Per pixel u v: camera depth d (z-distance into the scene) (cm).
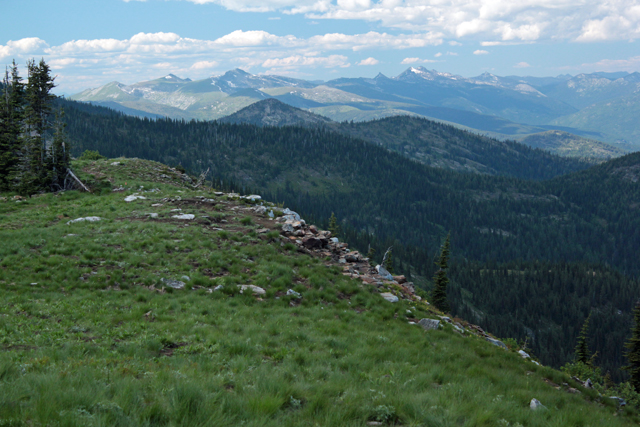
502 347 1916
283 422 589
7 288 1341
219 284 1573
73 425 473
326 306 1577
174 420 532
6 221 2211
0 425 458
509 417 785
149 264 1688
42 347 885
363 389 802
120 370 741
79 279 1487
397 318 1619
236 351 991
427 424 669
